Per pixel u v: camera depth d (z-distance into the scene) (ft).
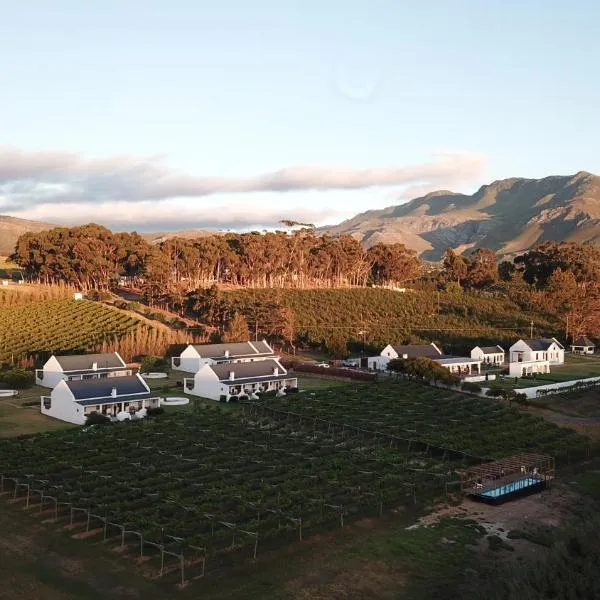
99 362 385.70
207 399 346.54
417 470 226.58
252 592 148.36
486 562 167.63
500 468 229.04
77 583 149.79
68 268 620.49
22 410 314.35
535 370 442.09
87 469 212.23
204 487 198.80
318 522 184.24
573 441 276.21
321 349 505.66
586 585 125.18
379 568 162.61
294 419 296.51
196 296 572.10
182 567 151.53
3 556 162.09
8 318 483.10
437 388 372.17
